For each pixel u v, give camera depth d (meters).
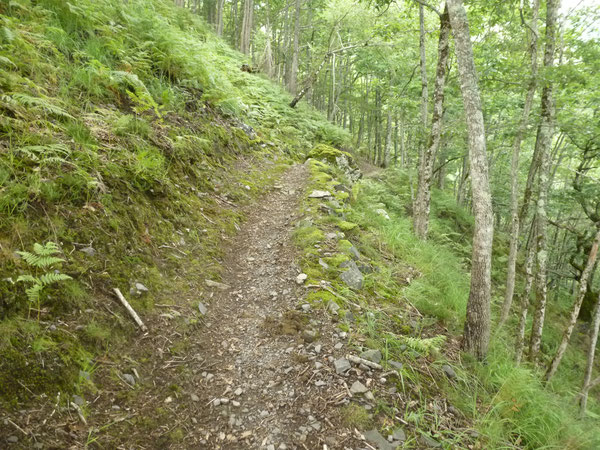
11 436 1.93
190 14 14.52
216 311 3.88
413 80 15.34
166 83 7.07
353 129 33.75
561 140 13.73
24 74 4.20
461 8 3.95
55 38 5.09
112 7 6.85
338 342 3.61
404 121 15.27
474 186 4.03
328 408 2.88
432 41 15.62
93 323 2.82
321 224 6.12
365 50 18.44
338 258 5.09
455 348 4.29
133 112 5.56
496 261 14.87
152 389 2.74
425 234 8.61
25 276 2.45
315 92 28.66
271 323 3.79
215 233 5.26
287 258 5.11
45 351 2.40
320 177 8.47
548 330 11.23
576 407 4.95
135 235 3.87
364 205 8.71
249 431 2.64
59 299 2.74
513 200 7.37
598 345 12.62
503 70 8.17
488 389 3.78
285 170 9.00
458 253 12.72
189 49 8.28
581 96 8.02
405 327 4.26
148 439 2.39
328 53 15.66
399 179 16.45
